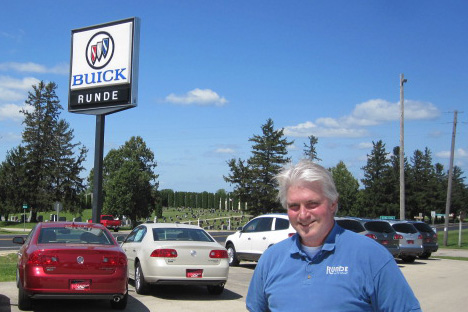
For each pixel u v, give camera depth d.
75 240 9.54
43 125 69.44
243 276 15.38
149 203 66.31
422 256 24.56
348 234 2.68
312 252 2.69
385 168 79.19
